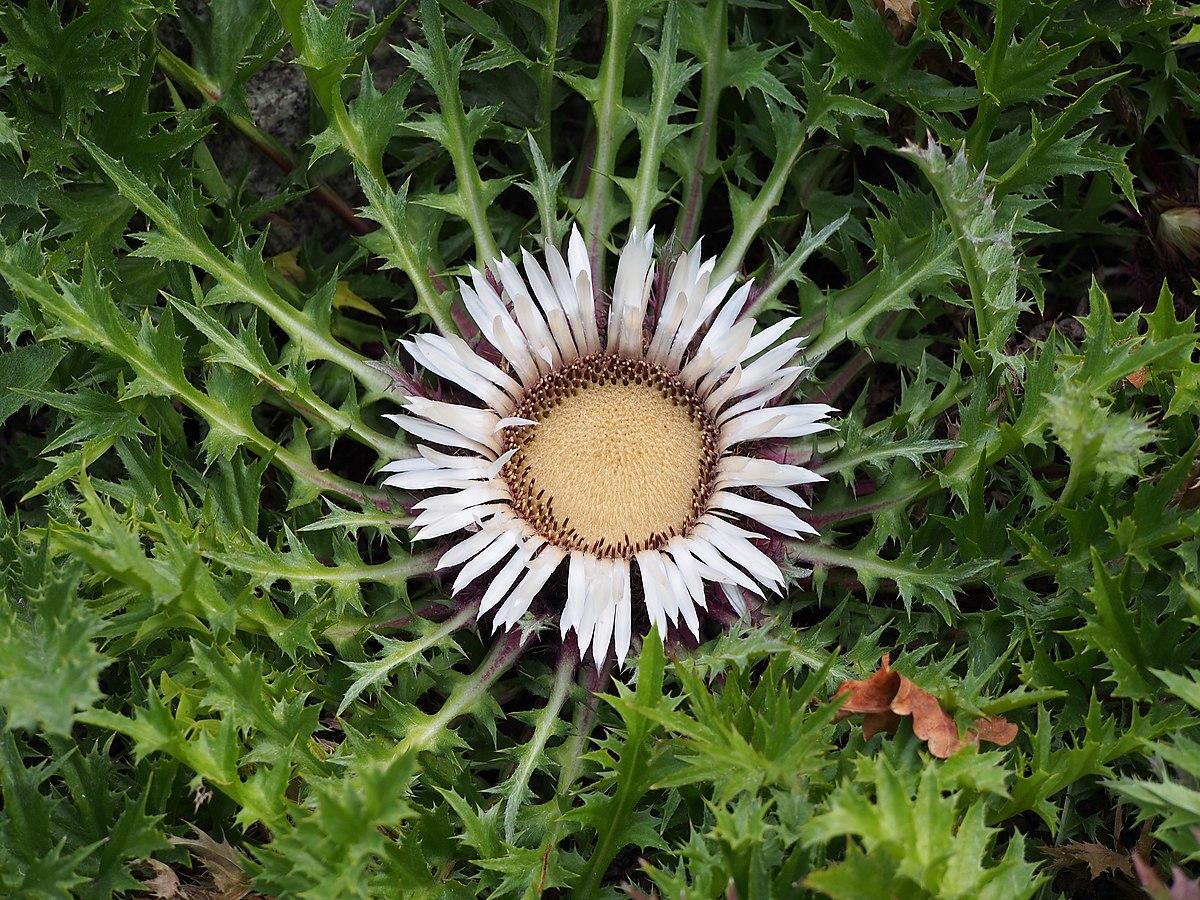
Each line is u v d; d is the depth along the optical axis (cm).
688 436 38
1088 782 36
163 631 36
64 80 39
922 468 38
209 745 33
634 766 33
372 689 37
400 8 39
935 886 30
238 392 38
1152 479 38
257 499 38
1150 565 36
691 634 37
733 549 37
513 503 38
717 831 31
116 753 38
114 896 36
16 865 34
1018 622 37
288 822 34
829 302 39
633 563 38
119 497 37
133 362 37
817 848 33
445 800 35
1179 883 29
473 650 39
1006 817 34
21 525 39
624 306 39
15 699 31
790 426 37
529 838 35
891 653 39
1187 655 35
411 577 38
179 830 36
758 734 33
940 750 34
